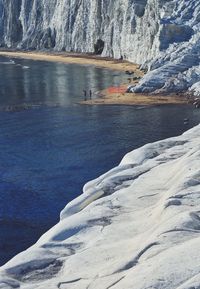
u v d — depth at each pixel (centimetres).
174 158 1944
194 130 2466
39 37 18238
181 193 1347
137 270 929
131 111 6372
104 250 1159
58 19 17175
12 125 5728
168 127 5394
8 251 2639
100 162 4191
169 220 1159
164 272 870
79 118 6025
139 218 1350
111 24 13788
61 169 4038
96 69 11525
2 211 3200
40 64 13400
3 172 4006
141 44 11775
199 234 1066
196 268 862
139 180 1686
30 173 3959
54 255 1198
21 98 7675
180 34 9250
